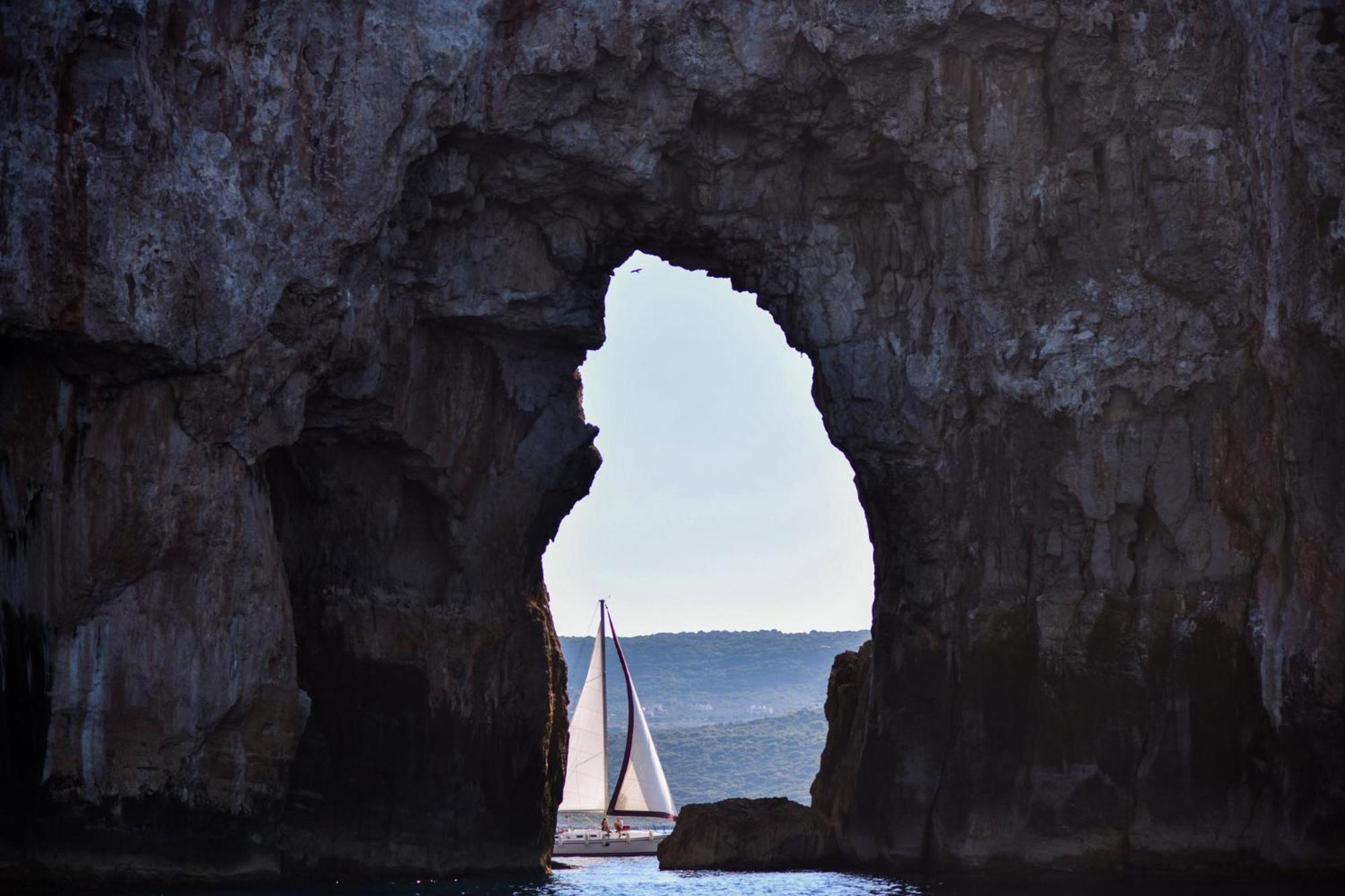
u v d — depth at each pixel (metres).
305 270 63.75
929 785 74.69
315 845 71.12
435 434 75.56
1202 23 66.56
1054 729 69.88
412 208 69.62
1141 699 68.31
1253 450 65.88
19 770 58.12
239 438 63.38
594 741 141.25
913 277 75.56
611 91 69.50
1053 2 68.38
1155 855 66.81
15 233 57.06
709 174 74.19
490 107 68.12
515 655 80.31
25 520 59.09
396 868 73.88
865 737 82.44
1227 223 66.44
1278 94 63.06
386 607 75.56
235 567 63.16
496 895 65.81
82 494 60.00
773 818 88.50
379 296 68.38
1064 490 70.81
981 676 72.69
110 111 58.62
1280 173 63.38
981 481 73.94
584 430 80.88
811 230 76.06
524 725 80.44
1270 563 65.00
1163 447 69.00
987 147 71.12
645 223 75.06
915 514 75.81
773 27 69.75
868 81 70.94
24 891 57.50
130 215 59.09
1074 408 70.50
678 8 69.00
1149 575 69.38
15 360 59.16
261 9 63.25
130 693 60.44
